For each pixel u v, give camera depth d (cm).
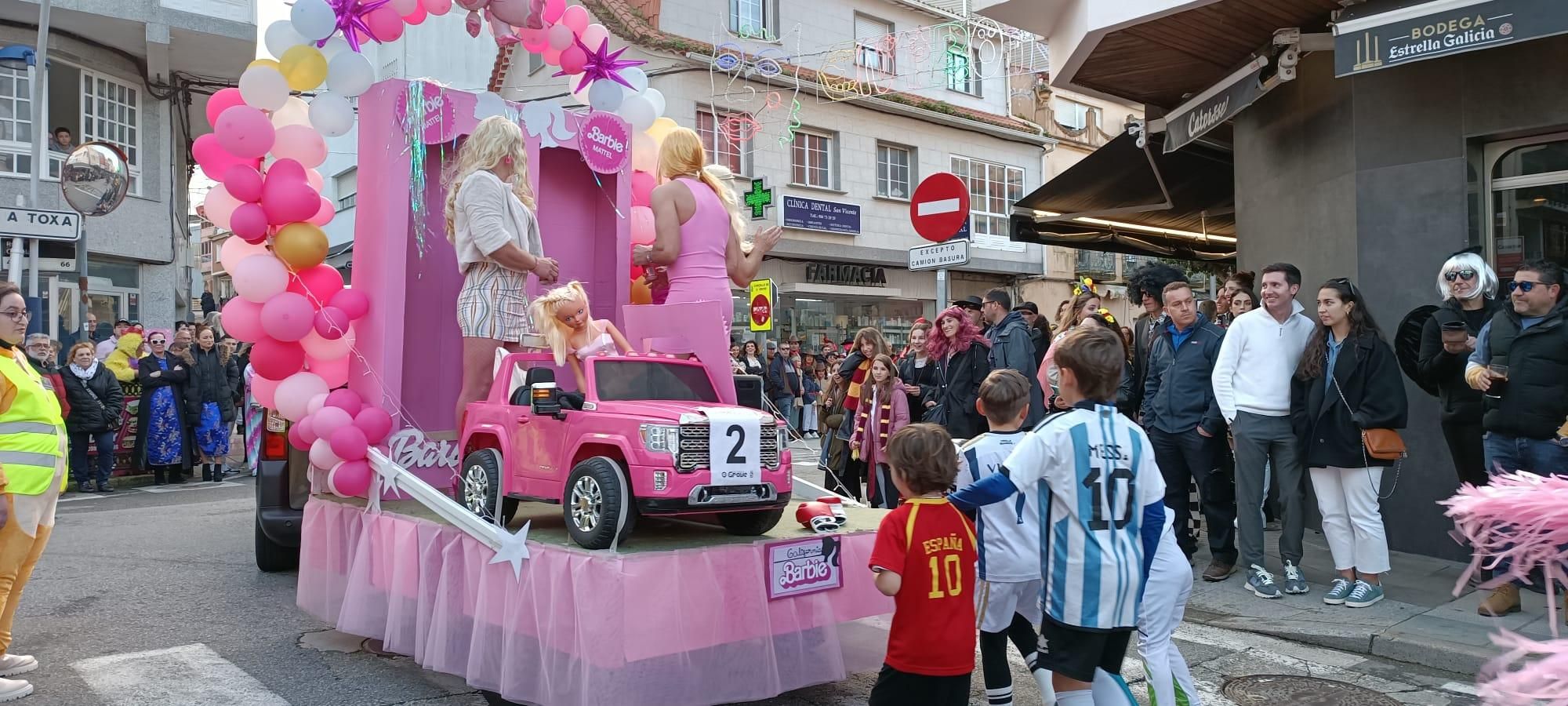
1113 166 1152
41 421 465
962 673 332
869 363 834
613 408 427
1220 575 667
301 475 648
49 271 1550
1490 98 684
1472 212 702
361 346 526
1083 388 337
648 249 540
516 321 523
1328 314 586
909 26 2375
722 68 1923
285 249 498
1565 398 513
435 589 441
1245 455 631
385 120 523
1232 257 1577
